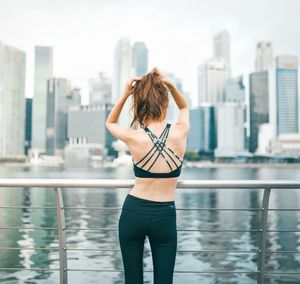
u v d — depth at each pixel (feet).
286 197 162.30
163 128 7.11
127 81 7.47
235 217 87.20
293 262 38.24
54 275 30.25
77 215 87.45
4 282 27.99
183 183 8.77
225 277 31.01
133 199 7.00
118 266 34.71
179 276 30.86
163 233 6.91
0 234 56.39
